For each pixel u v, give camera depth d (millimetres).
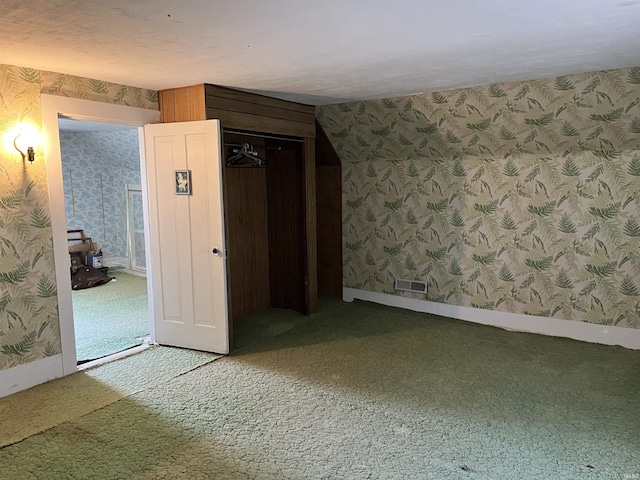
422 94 4371
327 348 4238
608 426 2887
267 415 3066
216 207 3961
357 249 5715
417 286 5340
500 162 4664
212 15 2238
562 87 3799
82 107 3650
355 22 2377
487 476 2428
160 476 2453
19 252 3381
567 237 4414
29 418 3045
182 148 4008
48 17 2250
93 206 7676
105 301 5867
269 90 4176
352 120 4988
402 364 3867
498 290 4836
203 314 4129
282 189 5285
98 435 2844
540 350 4152
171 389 3449
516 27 2506
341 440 2771
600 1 2135
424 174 5125
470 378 3588
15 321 3389
